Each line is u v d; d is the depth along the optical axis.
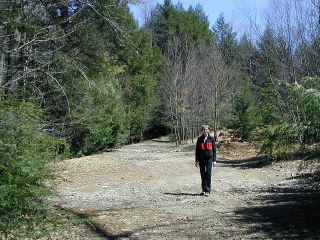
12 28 6.76
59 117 14.83
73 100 15.41
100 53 14.12
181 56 38.94
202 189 12.42
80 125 18.28
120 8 13.38
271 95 21.44
